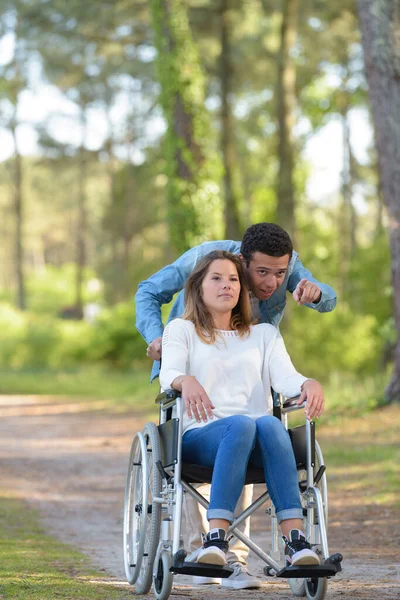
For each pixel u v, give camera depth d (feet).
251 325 18.88
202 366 18.25
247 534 20.98
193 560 17.20
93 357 142.51
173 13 84.64
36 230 345.31
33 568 23.31
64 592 19.47
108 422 78.74
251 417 18.03
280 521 17.03
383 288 126.00
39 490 43.93
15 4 109.19
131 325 140.77
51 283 309.01
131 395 100.58
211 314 18.61
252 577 20.67
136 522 21.06
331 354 112.06
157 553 18.30
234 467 16.92
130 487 21.42
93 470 51.57
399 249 59.47
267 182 166.50
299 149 155.94
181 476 18.01
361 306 128.16
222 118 114.32
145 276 201.98
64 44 123.85
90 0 107.65
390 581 21.48
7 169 269.64
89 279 323.98
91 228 276.82
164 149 86.53
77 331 147.02
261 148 166.09
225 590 20.34
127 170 197.77
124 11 109.60
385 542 29.04
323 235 146.00
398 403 61.77
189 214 84.64
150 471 20.47
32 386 119.34
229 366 18.30
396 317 60.80
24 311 196.85
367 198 159.84
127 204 203.51
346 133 153.28
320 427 58.80
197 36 114.32
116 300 211.41
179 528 17.20
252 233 18.84
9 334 149.69
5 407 95.14
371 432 54.85
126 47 123.85
